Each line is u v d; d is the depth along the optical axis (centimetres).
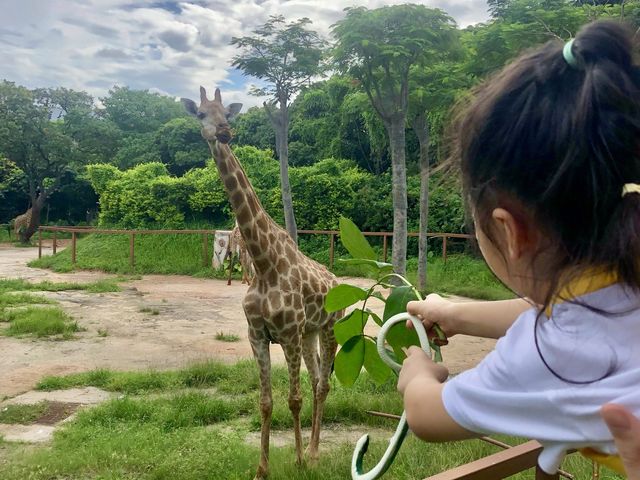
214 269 1753
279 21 1224
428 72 1084
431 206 1838
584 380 74
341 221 155
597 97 71
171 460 418
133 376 668
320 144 2620
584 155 71
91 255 1953
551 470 78
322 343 435
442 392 85
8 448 477
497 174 77
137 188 2114
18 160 3141
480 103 81
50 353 822
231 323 1066
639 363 73
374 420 532
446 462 384
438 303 126
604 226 72
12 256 2422
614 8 790
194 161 3647
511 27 801
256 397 591
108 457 428
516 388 78
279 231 409
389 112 1035
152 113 5116
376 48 923
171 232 1814
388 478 367
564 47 78
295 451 439
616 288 75
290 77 1258
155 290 1466
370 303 1072
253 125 3200
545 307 77
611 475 328
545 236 77
